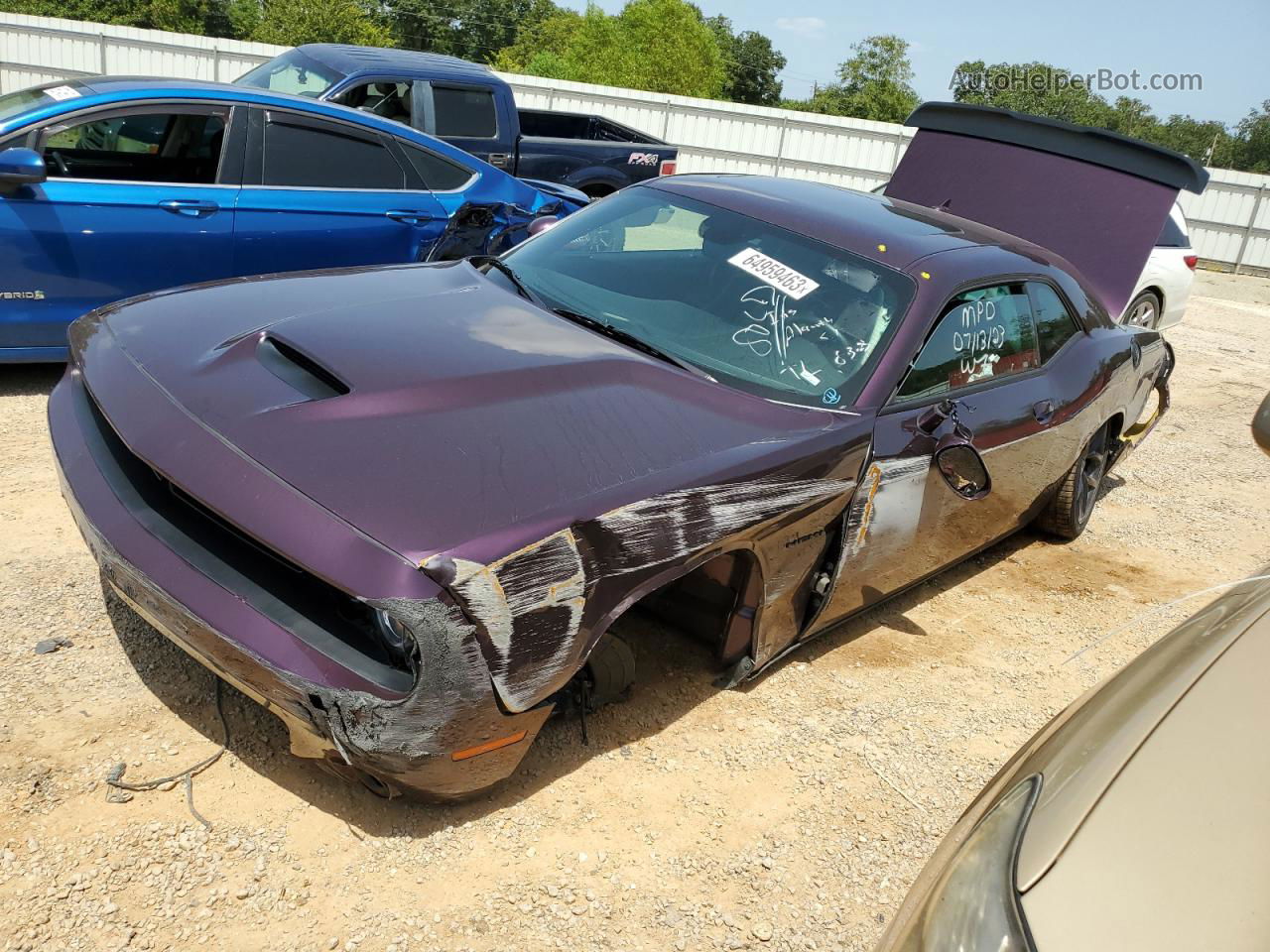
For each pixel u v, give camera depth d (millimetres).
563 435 2725
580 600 2480
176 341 2982
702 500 2758
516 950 2359
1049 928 1387
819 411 3279
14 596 3336
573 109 22781
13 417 4918
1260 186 23312
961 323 3852
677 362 3322
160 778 2643
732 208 4074
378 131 6199
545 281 3893
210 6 70750
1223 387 10273
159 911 2279
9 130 5039
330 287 3584
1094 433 5027
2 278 4945
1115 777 1611
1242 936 1329
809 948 2555
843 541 3316
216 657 2371
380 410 2621
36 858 2350
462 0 99312
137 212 5258
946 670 4035
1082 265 5383
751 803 3016
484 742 2432
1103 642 4543
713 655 3393
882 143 23672
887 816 3094
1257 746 1623
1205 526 6285
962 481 3785
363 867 2504
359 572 2215
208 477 2416
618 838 2766
